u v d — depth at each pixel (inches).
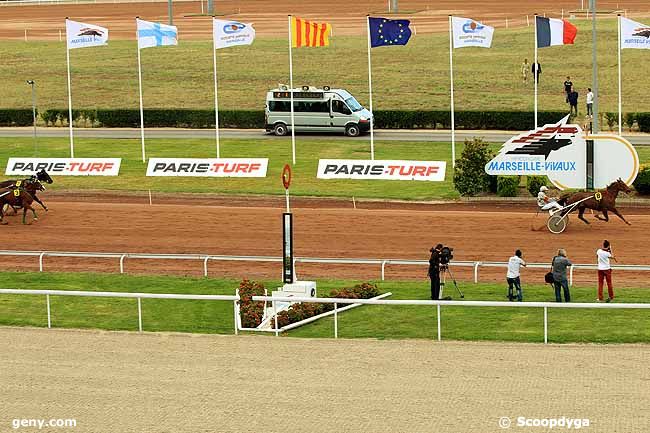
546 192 1439.5
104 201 1563.7
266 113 1979.6
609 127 1975.9
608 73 2431.1
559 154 1434.5
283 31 3088.1
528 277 1139.9
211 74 2635.3
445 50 2736.2
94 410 776.3
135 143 1945.1
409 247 1274.6
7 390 818.2
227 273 1195.3
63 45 3048.7
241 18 3339.1
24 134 2096.5
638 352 871.1
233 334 951.0
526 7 3270.2
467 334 930.7
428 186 1568.7
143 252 1293.1
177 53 2864.2
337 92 1961.1
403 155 1765.5
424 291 1085.1
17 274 1199.6
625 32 1561.3
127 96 2482.8
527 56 2613.2
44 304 1064.2
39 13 3631.9
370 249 1272.1
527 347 890.7
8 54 2940.5
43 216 1472.7
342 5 3516.2
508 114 1999.3
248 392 801.6
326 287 1111.0
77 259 1274.6
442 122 2034.9
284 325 970.7
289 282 1039.0
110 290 1120.8
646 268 1081.4
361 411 759.7
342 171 1630.2
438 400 776.3
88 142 1962.4
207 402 784.3
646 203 1424.7
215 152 1840.6
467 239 1296.8
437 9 3344.0
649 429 717.9
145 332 959.6
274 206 1497.3
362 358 871.7
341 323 978.7
